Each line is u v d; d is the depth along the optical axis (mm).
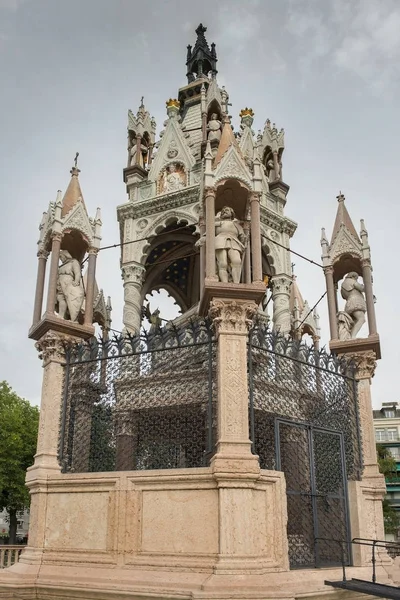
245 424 10750
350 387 14102
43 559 11367
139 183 20859
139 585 9812
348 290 15398
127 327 18500
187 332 12164
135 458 12141
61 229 13938
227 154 13062
